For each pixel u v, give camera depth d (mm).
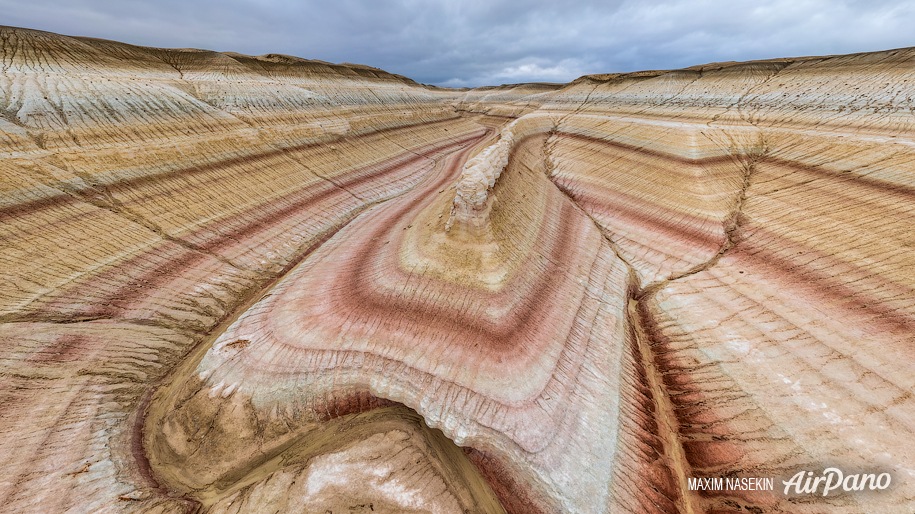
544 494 12500
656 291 22719
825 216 25078
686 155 34219
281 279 23531
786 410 15078
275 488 12531
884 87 38562
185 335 19047
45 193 21031
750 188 30844
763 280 21781
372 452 13562
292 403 14820
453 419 13680
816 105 40719
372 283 18484
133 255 21188
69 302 17797
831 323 18297
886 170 26859
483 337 15672
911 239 21328
